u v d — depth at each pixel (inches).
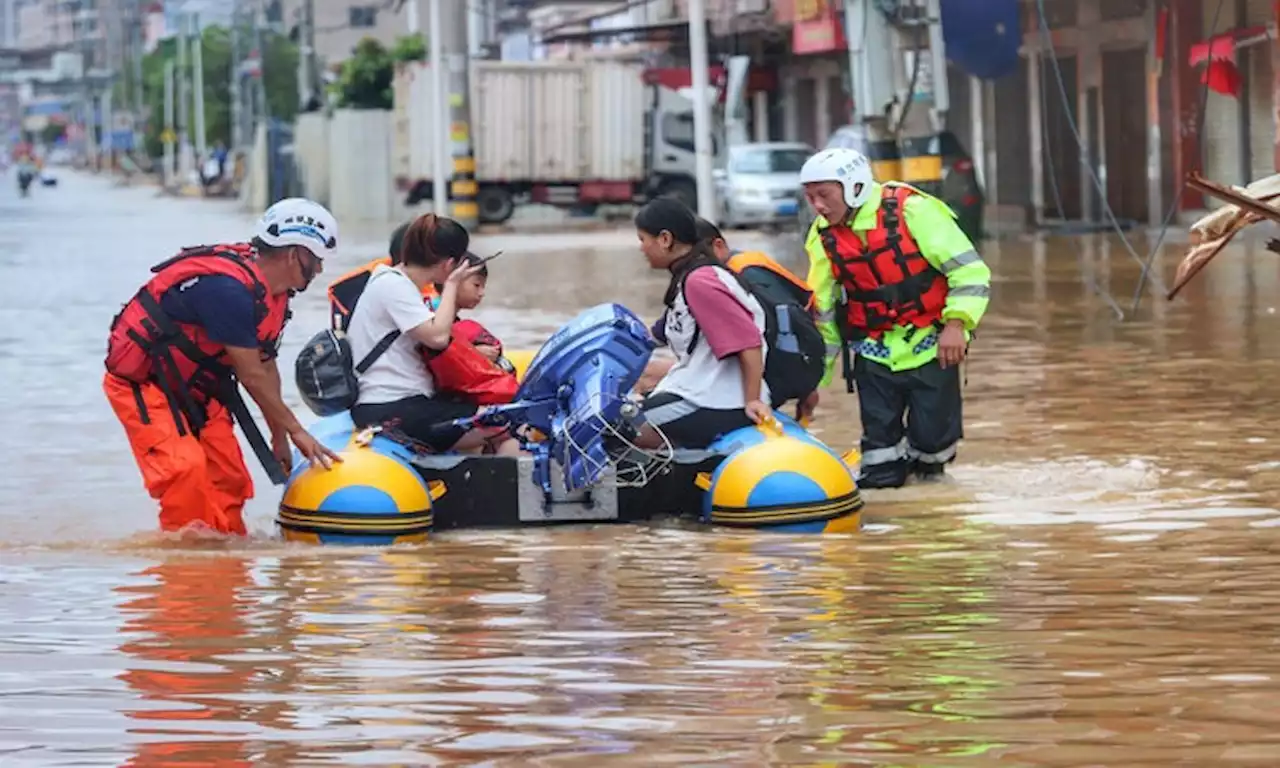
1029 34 2086.6
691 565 440.1
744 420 508.1
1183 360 823.7
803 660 340.8
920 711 304.8
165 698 320.5
